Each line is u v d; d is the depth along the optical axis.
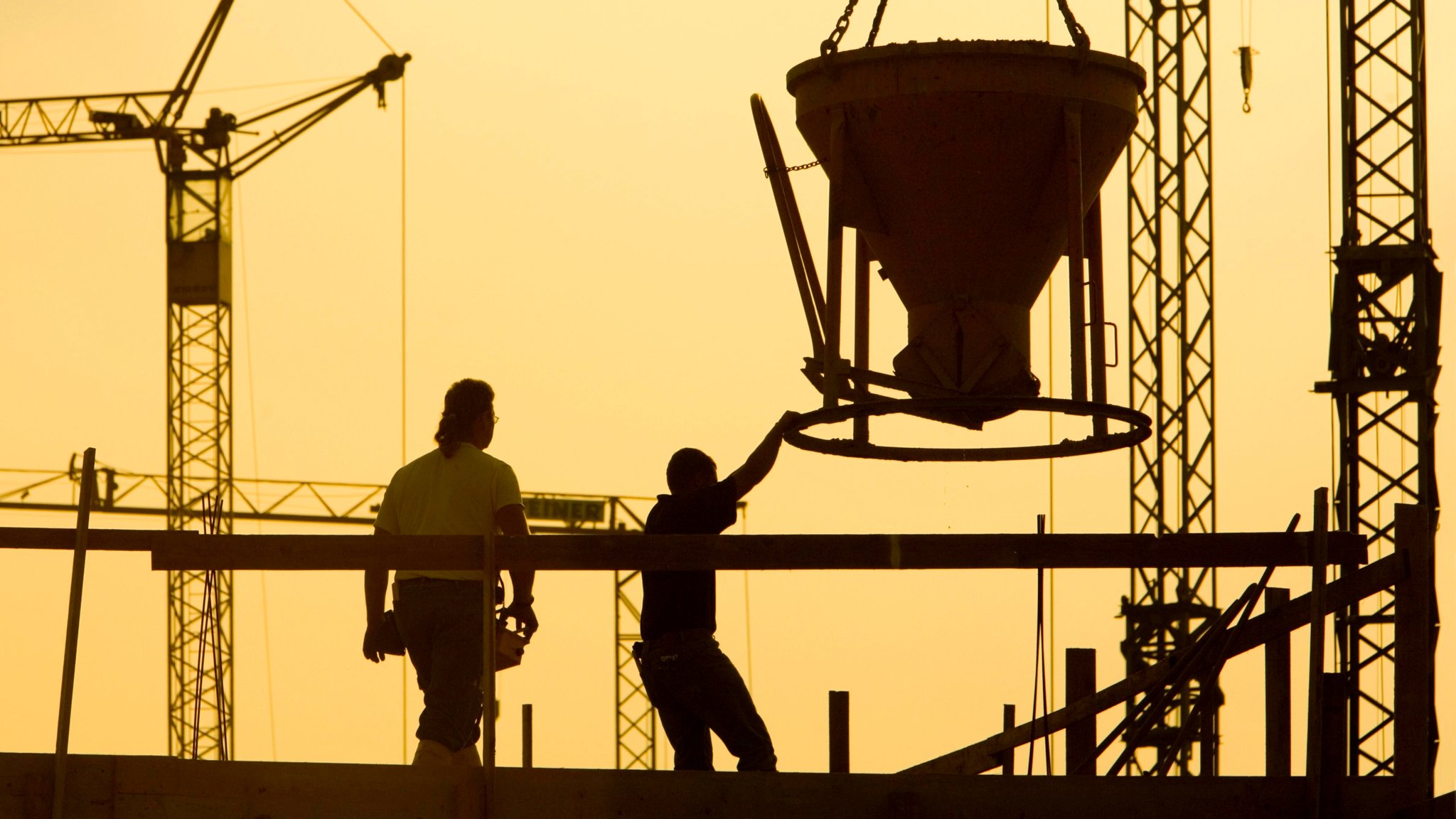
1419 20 91.25
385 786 31.27
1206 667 37.25
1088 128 37.12
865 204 38.25
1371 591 31.70
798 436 37.69
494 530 35.34
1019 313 38.84
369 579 36.31
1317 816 30.80
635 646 37.12
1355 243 90.31
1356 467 89.06
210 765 31.23
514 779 31.30
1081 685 40.56
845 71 37.41
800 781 31.30
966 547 30.83
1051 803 31.19
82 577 30.56
